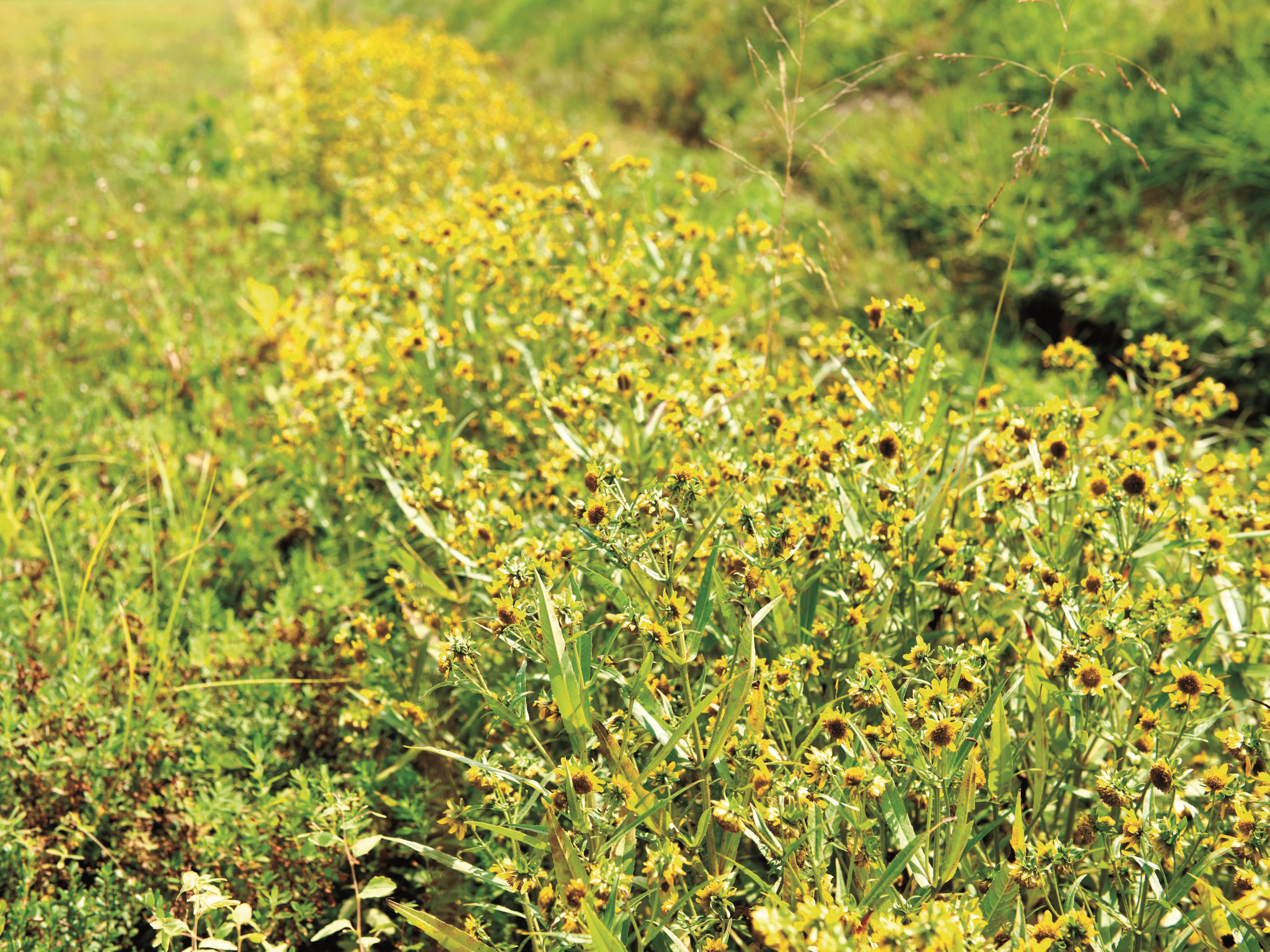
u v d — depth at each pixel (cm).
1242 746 172
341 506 331
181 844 221
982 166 560
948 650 178
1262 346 426
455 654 180
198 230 574
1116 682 175
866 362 251
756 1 907
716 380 261
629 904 167
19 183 662
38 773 223
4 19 1608
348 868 230
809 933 128
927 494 244
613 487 186
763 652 222
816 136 677
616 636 180
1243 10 589
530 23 1239
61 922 204
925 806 190
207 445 359
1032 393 410
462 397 335
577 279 325
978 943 136
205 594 295
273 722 249
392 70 766
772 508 216
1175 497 202
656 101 888
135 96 942
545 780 184
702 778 177
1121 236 517
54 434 373
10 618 278
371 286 339
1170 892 159
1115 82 592
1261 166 503
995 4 725
